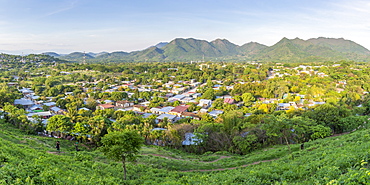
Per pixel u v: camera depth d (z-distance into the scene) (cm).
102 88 13838
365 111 7306
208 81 14788
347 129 5069
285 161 2631
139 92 12444
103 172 2186
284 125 3197
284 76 15238
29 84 13938
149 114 8419
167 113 8712
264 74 16650
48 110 8612
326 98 9069
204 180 2230
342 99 8844
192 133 5150
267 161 3017
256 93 11212
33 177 1272
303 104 8800
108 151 2150
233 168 2972
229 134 4978
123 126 5406
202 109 8938
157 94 12319
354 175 1054
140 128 5522
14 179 1176
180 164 3108
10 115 5791
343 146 2409
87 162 2384
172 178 2341
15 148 2059
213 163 3344
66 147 4144
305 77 14425
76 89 12694
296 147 3541
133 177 2273
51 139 4350
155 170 2642
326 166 1561
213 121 6506
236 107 8769
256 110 7888
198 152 4791
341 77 13850
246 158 3578
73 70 19962
